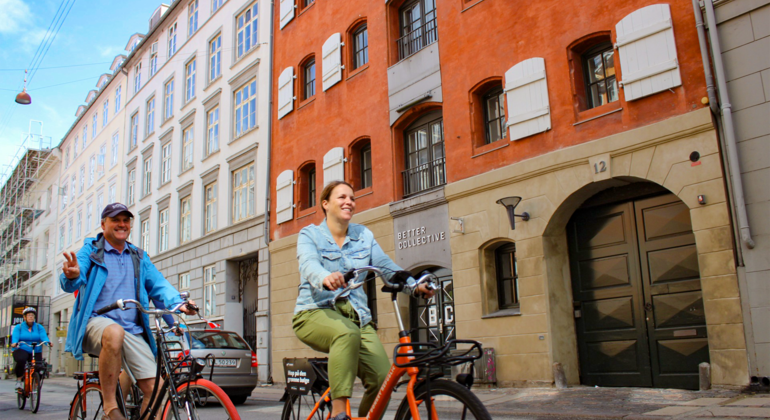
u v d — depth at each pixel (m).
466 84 12.89
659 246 9.91
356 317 3.57
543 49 11.46
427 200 13.31
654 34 9.77
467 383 2.96
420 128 14.45
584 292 10.95
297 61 18.98
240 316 21.33
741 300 8.38
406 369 3.15
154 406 4.17
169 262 25.73
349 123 16.23
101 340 4.27
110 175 35.06
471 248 12.28
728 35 8.95
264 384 17.92
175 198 26.06
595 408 7.81
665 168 9.41
